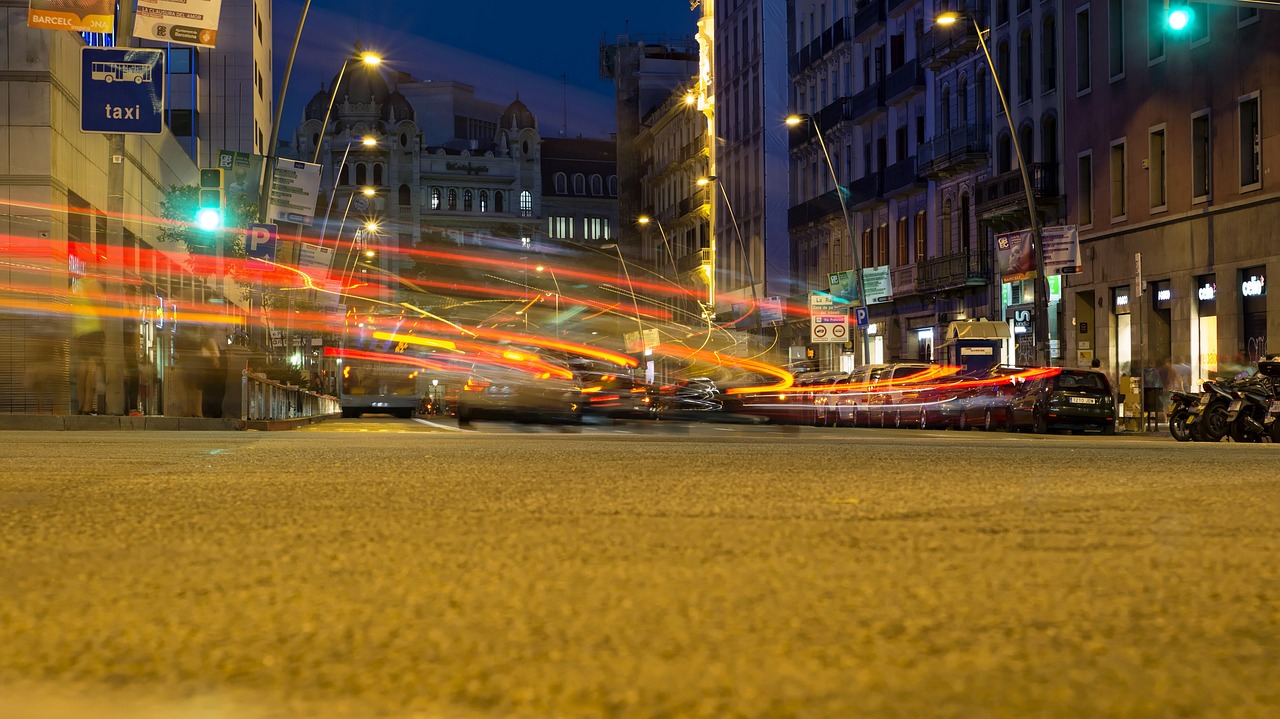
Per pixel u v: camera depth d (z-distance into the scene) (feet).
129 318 129.29
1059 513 24.07
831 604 14.28
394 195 582.35
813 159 246.68
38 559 18.26
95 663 11.50
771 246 268.00
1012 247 131.64
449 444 57.77
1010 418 116.88
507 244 593.42
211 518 23.70
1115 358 143.64
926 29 191.93
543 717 9.45
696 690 10.15
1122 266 141.08
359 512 24.75
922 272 190.19
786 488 29.91
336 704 9.93
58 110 108.78
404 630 12.92
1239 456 47.55
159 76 84.02
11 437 68.90
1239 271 122.42
